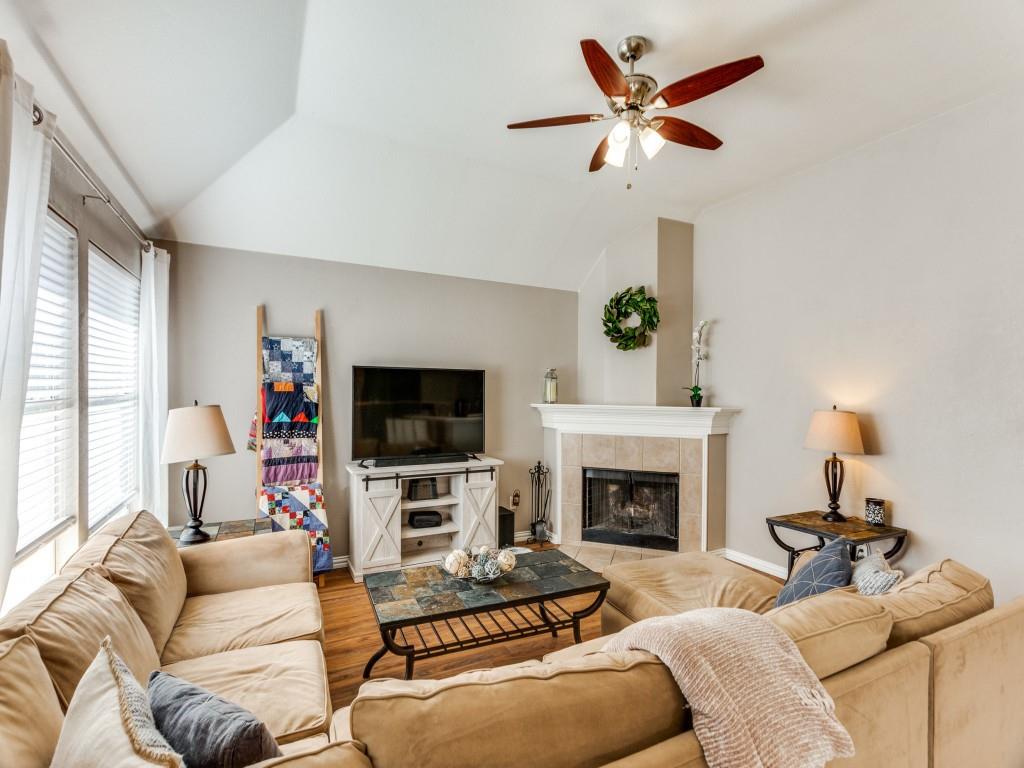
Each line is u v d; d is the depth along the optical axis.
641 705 0.92
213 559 2.38
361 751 0.80
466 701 0.84
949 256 2.75
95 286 2.52
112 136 2.17
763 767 0.85
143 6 1.61
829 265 3.34
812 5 2.00
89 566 1.67
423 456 4.09
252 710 1.47
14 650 1.04
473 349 4.49
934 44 2.22
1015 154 2.51
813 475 3.44
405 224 3.83
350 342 3.98
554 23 2.12
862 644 1.15
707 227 4.26
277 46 2.17
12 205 1.42
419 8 2.04
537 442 4.81
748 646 1.00
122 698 0.90
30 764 0.87
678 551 4.11
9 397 1.44
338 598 3.34
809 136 3.04
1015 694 1.40
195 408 2.63
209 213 3.38
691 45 2.24
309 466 3.75
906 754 1.16
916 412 2.88
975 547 2.63
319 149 3.16
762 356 3.79
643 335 4.26
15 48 1.55
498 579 2.51
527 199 3.91
